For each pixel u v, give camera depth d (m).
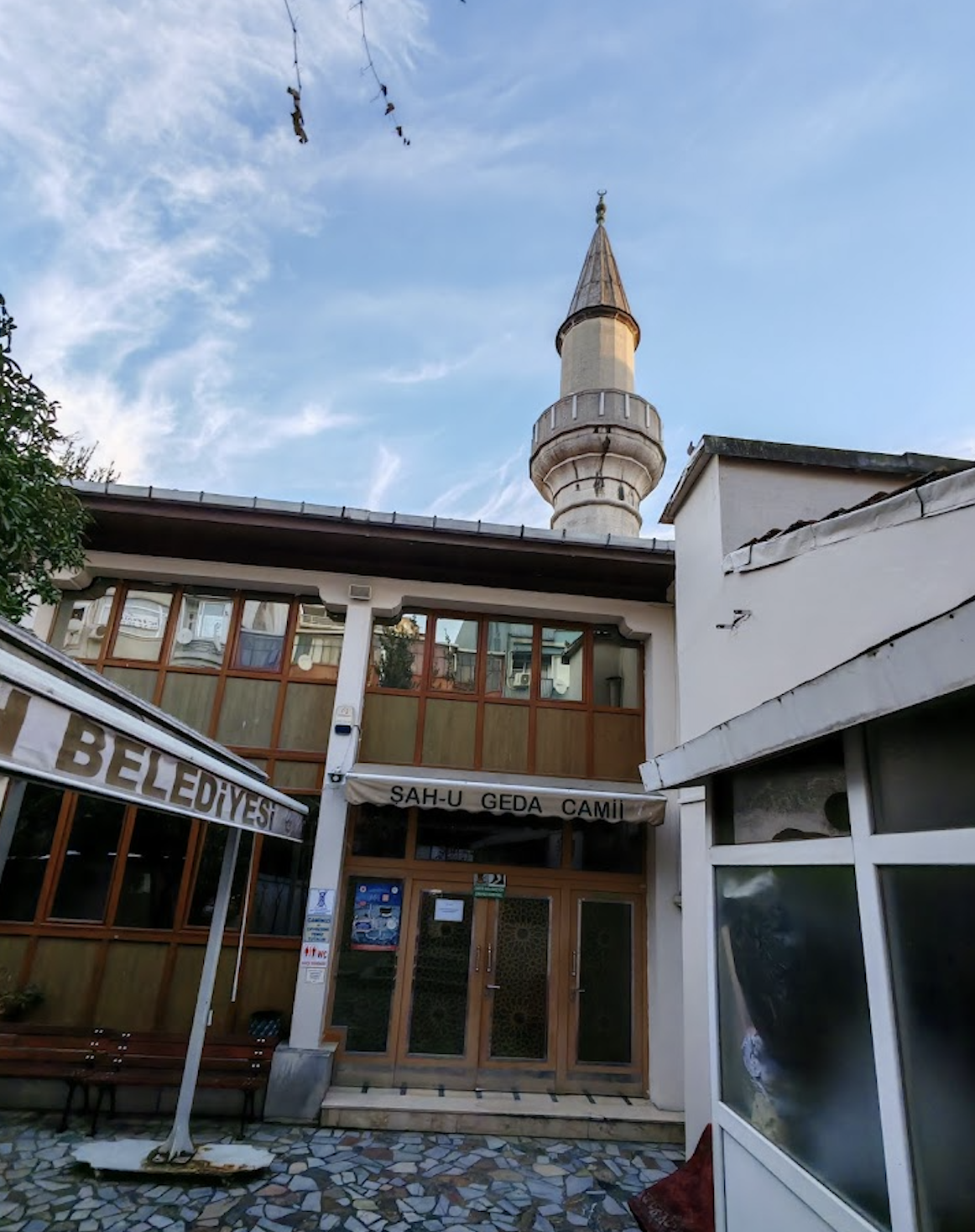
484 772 8.43
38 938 7.42
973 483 3.44
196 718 8.35
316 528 8.12
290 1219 4.98
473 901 8.03
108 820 7.85
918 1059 2.17
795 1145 2.80
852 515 4.31
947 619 1.81
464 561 8.65
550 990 7.82
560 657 9.05
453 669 8.82
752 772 3.49
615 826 8.43
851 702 2.20
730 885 3.53
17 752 2.13
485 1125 6.79
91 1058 6.52
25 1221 4.75
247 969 7.52
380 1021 7.56
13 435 4.74
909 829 2.31
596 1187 5.75
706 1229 4.50
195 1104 6.71
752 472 6.29
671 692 8.72
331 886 7.57
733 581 5.74
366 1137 6.49
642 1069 7.65
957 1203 1.98
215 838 7.95
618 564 8.55
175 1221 4.86
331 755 8.02
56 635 8.51
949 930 2.11
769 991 3.11
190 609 8.77
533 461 20.36
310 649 8.73
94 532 8.32
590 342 21.84
